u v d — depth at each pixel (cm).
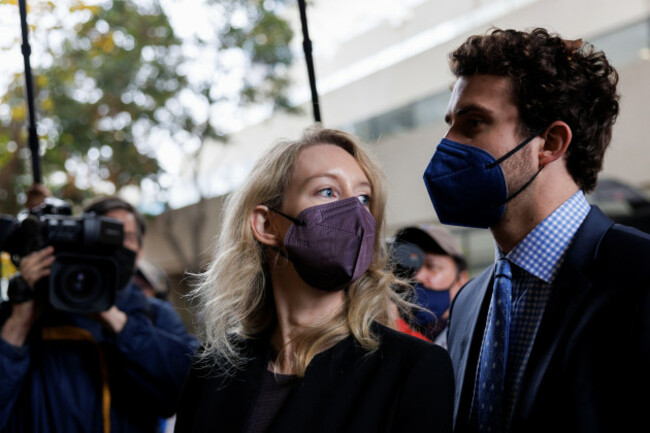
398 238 235
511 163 140
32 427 221
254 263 154
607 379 122
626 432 119
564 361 126
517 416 130
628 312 122
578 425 122
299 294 147
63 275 217
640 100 825
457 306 167
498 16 957
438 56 1023
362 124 1152
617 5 842
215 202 1101
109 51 866
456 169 143
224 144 1010
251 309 157
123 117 916
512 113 140
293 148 149
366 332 140
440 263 230
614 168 845
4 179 745
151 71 921
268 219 150
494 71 142
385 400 131
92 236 217
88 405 223
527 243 141
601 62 143
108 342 228
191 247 1193
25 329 221
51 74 799
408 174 1040
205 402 151
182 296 181
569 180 142
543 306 138
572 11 883
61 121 851
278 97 977
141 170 921
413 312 198
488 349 140
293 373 144
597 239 134
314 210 140
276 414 139
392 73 1095
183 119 951
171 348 234
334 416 133
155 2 909
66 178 859
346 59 1171
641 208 758
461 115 145
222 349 155
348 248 138
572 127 139
